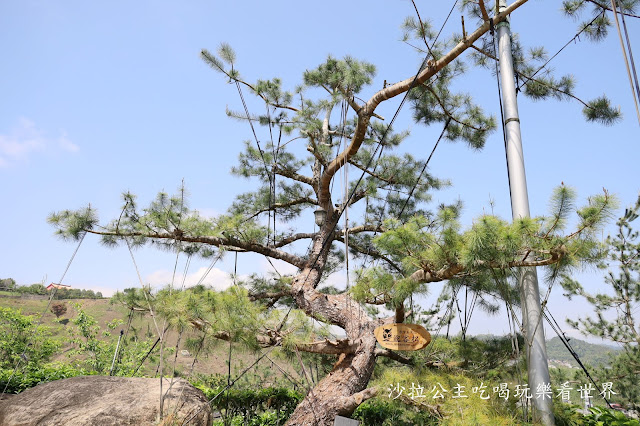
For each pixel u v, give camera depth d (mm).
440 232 4754
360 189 9047
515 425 4602
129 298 6562
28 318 13164
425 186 9594
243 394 7633
